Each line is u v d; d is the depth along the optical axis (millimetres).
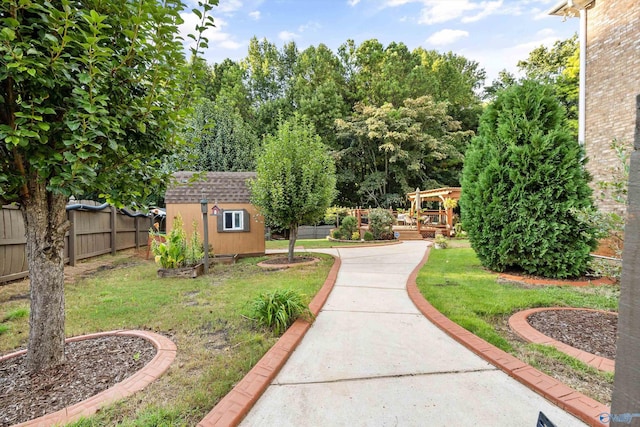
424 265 7160
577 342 2986
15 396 2150
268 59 26953
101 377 2396
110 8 2133
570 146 5395
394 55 24672
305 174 7160
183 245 6730
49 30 1816
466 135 24641
